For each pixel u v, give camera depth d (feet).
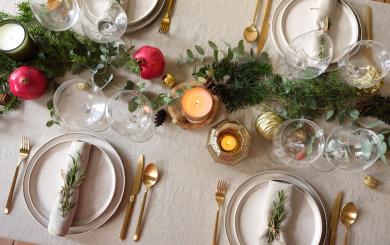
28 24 2.92
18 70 2.68
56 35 2.88
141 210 2.78
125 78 2.97
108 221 2.77
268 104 2.89
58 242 2.73
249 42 3.02
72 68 2.85
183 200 2.81
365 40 2.85
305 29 2.98
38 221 2.71
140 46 3.02
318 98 2.80
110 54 2.85
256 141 2.88
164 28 3.03
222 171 2.85
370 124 2.78
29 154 2.89
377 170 2.83
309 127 2.73
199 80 2.84
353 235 2.75
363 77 2.75
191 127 2.82
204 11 3.08
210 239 2.76
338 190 2.82
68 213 2.61
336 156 2.76
